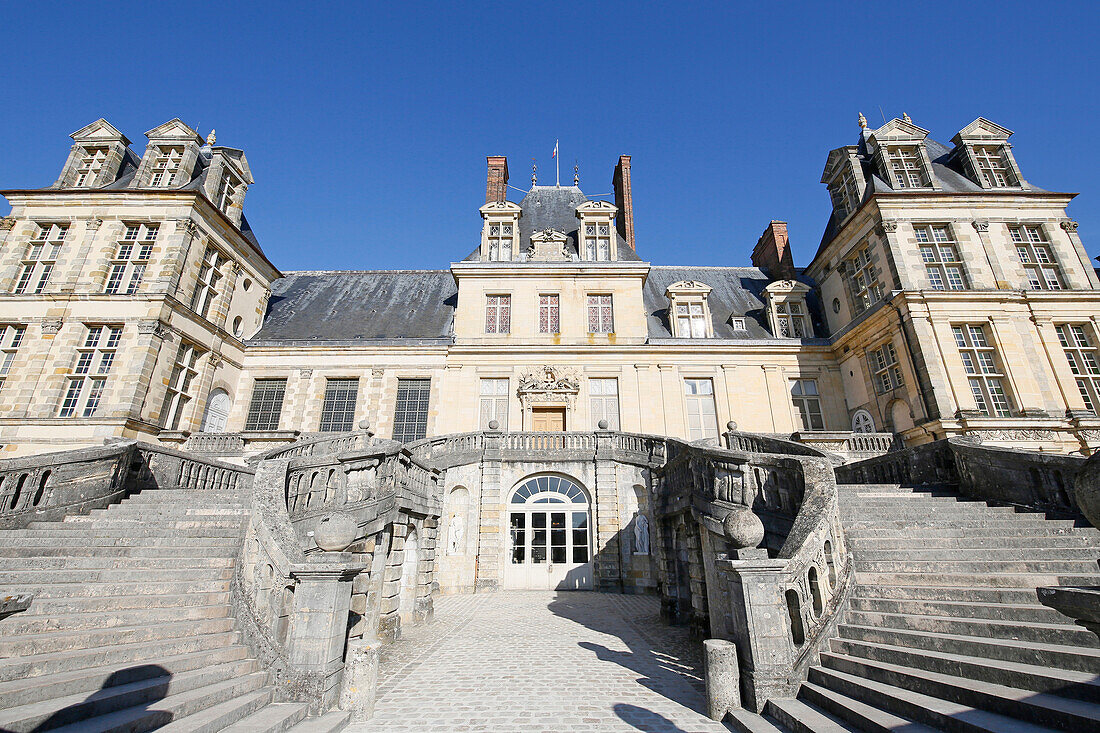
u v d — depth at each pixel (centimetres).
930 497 1041
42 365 1714
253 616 658
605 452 1673
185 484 1230
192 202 1941
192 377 1972
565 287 2353
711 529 887
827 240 2436
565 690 692
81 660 521
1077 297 1764
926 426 1666
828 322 2378
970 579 678
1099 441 1578
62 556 796
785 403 2202
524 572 1625
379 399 2178
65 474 988
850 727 486
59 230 1933
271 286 2716
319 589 627
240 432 1791
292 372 2223
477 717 601
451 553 1582
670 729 564
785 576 623
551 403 2156
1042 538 779
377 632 920
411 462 1129
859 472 1383
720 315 2509
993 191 1920
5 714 408
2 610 315
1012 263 1850
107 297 1786
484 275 2367
